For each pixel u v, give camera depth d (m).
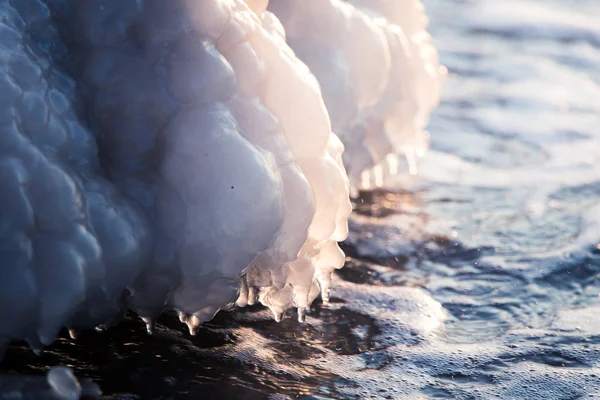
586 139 18.42
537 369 9.54
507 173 16.33
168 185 8.44
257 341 9.80
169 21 8.56
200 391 8.62
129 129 8.54
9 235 7.47
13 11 8.56
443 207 14.56
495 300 11.40
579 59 24.97
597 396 8.98
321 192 9.23
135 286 8.57
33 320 7.58
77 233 7.69
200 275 8.38
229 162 8.18
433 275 12.07
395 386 9.05
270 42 9.07
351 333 10.22
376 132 12.84
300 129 9.06
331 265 10.05
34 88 8.07
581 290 11.79
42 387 7.24
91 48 8.67
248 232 8.18
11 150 7.65
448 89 21.70
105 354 9.08
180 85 8.48
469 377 9.32
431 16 29.73
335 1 11.73
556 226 13.90
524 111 20.17
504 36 27.23
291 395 8.71
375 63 11.95
